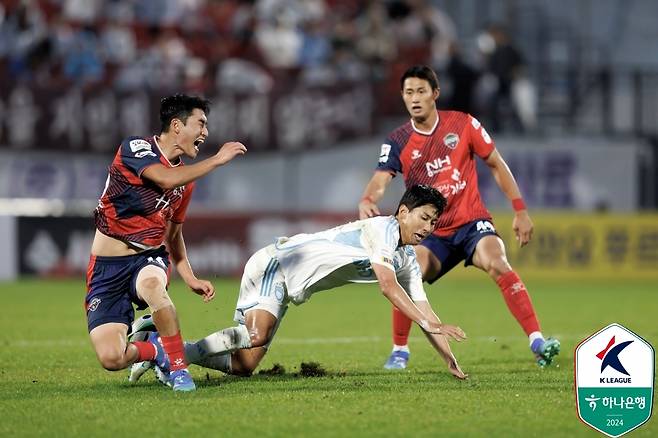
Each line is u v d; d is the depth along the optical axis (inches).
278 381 990.4
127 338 950.4
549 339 1101.7
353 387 948.0
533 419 790.5
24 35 2819.9
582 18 3356.3
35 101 2551.7
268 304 986.1
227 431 746.8
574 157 2746.1
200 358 977.5
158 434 738.8
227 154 907.4
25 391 933.2
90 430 753.0
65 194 2586.1
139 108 2586.1
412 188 943.0
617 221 2620.6
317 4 3102.9
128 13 3053.6
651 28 3420.3
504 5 3289.9
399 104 2684.5
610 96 2920.8
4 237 2493.8
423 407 838.5
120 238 949.8
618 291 2309.3
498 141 2728.8
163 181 907.4
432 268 1182.3
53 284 2407.7
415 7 3068.4
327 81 2650.1
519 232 1186.0
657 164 2783.0
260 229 2566.4
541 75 2979.8
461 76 2733.8
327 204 2679.6
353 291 2407.7
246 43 2906.0
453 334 879.7
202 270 2539.4
